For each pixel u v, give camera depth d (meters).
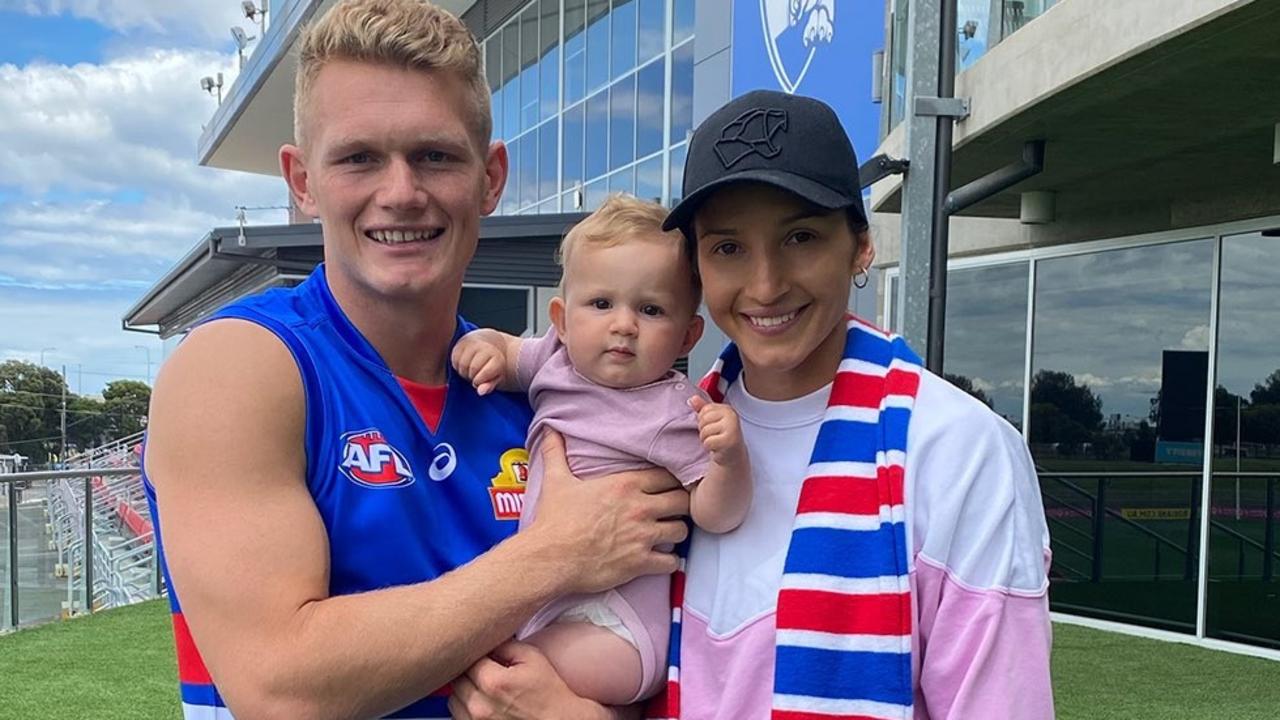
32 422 54.19
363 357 1.76
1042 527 1.62
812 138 1.59
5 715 4.99
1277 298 6.07
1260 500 6.18
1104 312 7.20
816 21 9.66
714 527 1.78
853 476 1.65
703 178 1.63
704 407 1.76
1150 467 6.87
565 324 2.02
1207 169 5.98
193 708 1.69
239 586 1.47
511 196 19.92
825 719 1.57
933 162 4.48
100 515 8.76
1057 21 4.55
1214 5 3.57
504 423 2.00
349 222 1.72
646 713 1.92
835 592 1.61
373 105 1.68
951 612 1.55
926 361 4.48
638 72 14.74
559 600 1.85
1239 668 5.66
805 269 1.62
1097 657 5.94
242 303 1.73
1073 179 6.34
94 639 6.57
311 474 1.65
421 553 1.73
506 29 20.02
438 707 1.74
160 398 1.60
